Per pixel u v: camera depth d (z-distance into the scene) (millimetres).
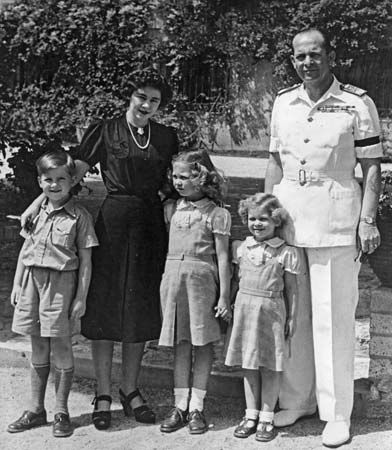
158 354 4855
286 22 14531
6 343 4965
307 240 3801
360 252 3916
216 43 14586
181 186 3906
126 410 4113
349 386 3891
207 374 3994
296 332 3955
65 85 7328
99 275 3947
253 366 3791
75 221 3838
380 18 13289
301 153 3824
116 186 3971
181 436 3857
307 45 3682
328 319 3822
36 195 7613
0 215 7691
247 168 13836
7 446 3727
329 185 3807
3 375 4660
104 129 4012
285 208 3881
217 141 16219
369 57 13844
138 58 7320
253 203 3852
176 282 3889
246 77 15828
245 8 14602
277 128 3973
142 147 3963
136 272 3928
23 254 3898
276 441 3811
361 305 5840
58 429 3846
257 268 3840
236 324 3861
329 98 3797
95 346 4035
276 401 3932
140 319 3932
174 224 3957
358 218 3852
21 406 4203
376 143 3805
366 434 3896
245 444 3777
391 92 14094
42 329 3807
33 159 7488
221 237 3920
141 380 4551
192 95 15875
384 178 7121
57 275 3812
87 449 3709
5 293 6125
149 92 3912
